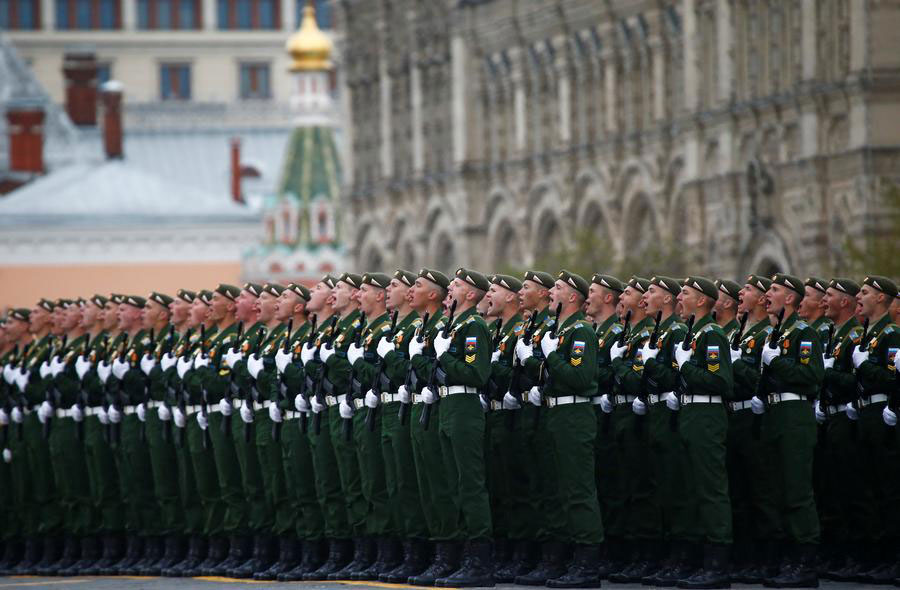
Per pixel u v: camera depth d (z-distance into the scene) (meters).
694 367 67.94
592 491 69.12
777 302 69.69
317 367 74.75
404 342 71.56
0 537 89.44
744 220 159.75
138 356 82.81
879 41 142.25
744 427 70.25
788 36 153.50
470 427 69.00
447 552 70.50
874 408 69.81
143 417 82.62
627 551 72.00
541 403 70.31
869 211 142.50
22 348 88.50
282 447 76.69
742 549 71.19
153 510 83.62
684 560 69.81
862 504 70.94
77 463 85.75
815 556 68.94
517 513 71.81
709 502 68.12
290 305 76.88
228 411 78.38
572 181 191.38
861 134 143.12
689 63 167.38
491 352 69.75
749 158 159.25
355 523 74.19
